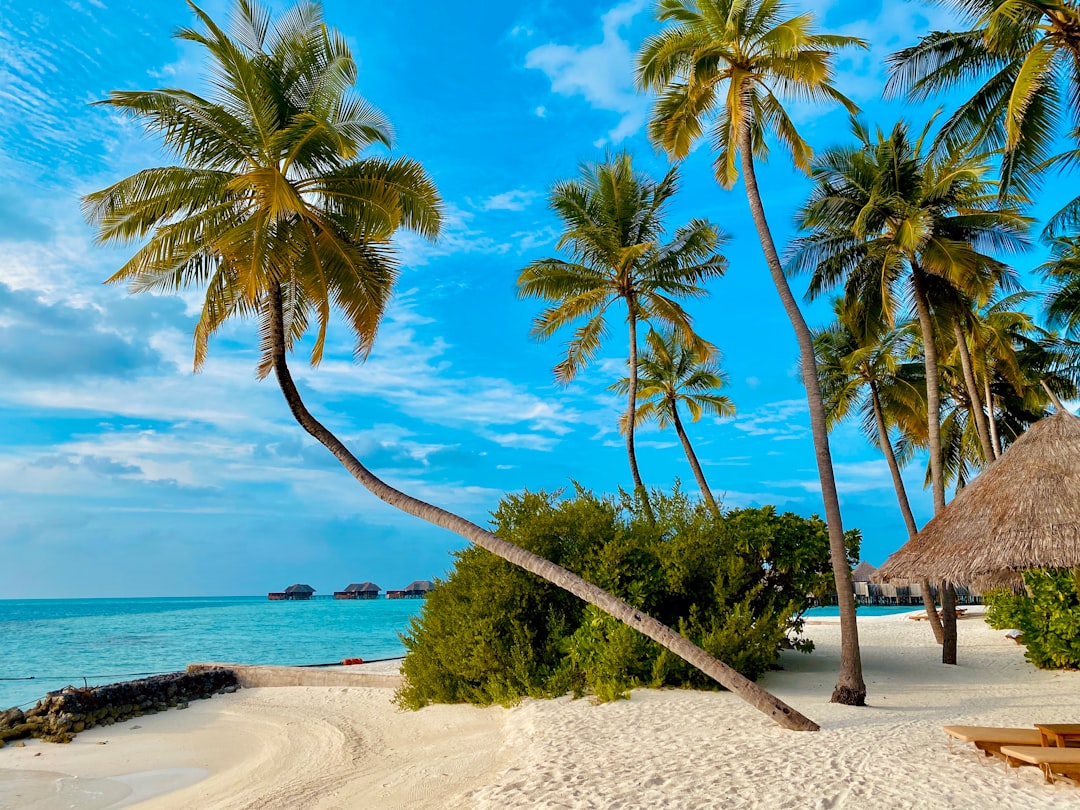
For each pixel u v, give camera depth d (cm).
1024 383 2719
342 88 1385
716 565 1500
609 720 1091
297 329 1581
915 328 2514
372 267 1391
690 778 752
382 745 1294
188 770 1313
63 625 6681
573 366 2389
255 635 5106
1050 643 1605
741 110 1406
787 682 1440
